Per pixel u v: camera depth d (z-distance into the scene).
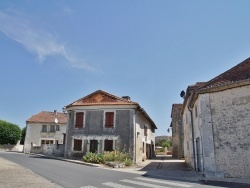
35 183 8.41
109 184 8.74
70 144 22.67
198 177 11.55
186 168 16.67
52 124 40.28
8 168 12.23
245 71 12.45
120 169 15.66
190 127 17.56
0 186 7.66
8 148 41.59
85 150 22.00
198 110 13.61
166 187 8.46
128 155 20.39
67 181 9.24
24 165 14.78
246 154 10.97
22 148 41.59
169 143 52.84
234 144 11.33
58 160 20.69
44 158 22.16
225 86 11.83
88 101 23.64
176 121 31.84
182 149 29.94
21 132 45.59
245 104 11.38
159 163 21.56
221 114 11.94
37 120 40.12
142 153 24.30
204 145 12.02
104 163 18.45
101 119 22.16
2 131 41.81
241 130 11.28
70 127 23.16
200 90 12.59
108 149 21.30
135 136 21.11
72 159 21.53
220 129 11.81
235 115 11.55
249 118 11.16
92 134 22.00
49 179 9.62
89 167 15.73
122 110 21.81
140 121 23.94
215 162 11.55
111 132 21.53
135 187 8.27
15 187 7.59
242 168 10.95
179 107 31.84
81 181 9.33
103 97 23.38
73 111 23.30
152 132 33.38
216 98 12.24
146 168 16.62
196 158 14.92
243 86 11.58
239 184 9.46
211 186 8.98
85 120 22.62
